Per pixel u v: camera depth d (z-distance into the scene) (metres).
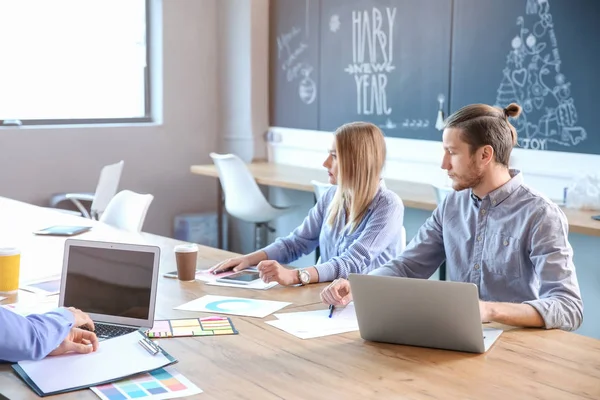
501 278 2.40
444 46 4.79
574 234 4.11
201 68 6.16
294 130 5.88
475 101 4.65
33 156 5.45
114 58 5.91
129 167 5.89
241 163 5.05
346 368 1.83
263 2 5.98
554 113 4.28
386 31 5.12
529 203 2.35
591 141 4.12
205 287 2.56
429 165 4.96
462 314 1.88
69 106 5.75
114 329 2.09
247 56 5.98
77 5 5.71
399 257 2.62
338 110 5.51
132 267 2.15
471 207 2.48
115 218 3.77
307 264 5.61
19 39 5.49
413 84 4.99
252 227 6.14
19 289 2.51
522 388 1.70
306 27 5.69
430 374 1.79
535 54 4.32
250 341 2.02
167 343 2.00
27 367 1.81
